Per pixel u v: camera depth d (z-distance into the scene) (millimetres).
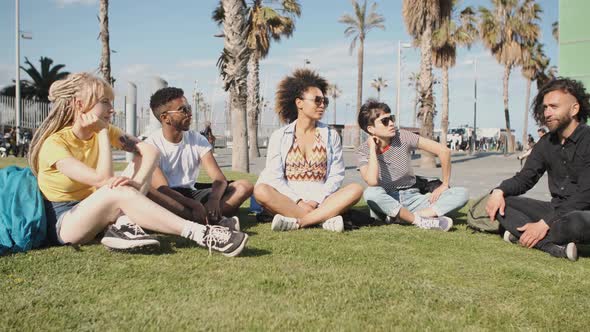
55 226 3381
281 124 5039
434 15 17656
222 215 4633
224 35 11836
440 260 3322
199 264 3006
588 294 2654
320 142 4672
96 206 3182
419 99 18375
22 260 3037
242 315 2201
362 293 2539
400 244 3832
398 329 2094
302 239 3906
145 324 2094
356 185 4402
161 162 4445
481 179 13453
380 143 4914
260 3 24969
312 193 4625
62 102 3334
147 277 2730
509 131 38812
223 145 36656
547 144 3924
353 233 4262
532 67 40062
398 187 5027
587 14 13633
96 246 3438
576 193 3621
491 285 2777
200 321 2131
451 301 2479
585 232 3400
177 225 3203
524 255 3547
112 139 3557
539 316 2301
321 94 4562
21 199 3270
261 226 4539
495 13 34875
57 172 3367
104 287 2555
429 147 4945
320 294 2508
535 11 34562
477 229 4465
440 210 4773
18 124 22297
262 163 18797
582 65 13766
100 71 14656
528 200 3969
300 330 2059
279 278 2736
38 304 2307
